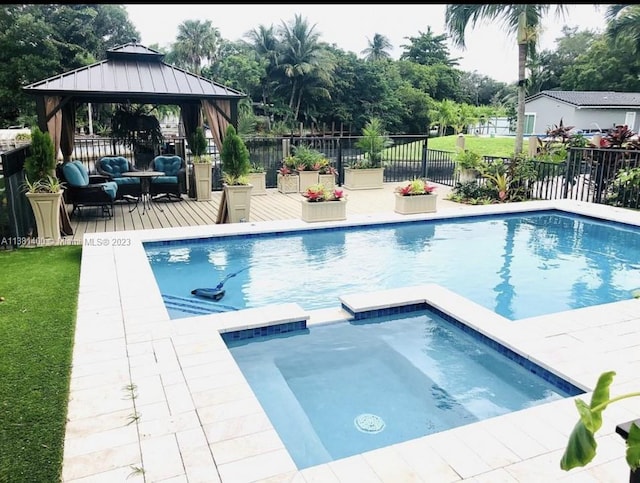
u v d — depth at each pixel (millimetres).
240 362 4062
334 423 3293
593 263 7051
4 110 26484
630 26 18719
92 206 9586
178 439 2646
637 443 1358
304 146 13328
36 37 25766
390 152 15508
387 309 4887
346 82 42375
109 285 5227
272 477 2371
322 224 8508
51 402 3008
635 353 3756
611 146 10891
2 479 2318
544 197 11898
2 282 5430
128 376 3324
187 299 5555
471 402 3539
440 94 47750
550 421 2873
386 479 2369
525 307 5461
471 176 11602
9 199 6926
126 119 12695
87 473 2375
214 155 12898
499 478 2375
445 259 7176
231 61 40875
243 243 7773
